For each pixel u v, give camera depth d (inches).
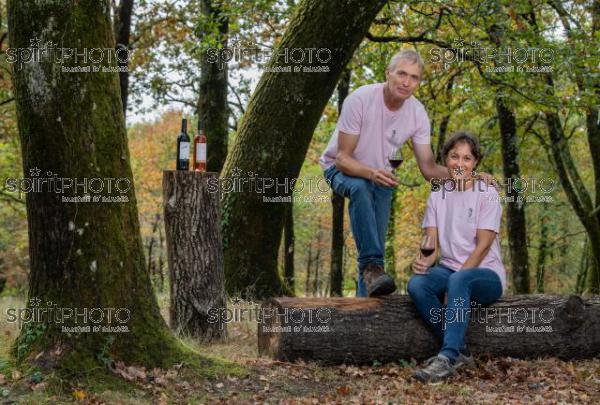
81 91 153.9
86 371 152.3
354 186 190.4
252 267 302.7
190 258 218.4
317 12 291.1
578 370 183.6
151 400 149.3
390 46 484.7
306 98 296.5
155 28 536.7
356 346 182.7
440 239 191.2
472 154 189.8
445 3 374.3
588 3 444.5
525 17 418.6
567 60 340.8
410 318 186.5
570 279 908.6
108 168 158.4
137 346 161.3
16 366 151.8
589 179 822.5
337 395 160.4
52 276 156.1
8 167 631.2
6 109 548.1
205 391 158.2
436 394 161.3
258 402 152.9
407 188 714.8
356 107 194.1
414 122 201.0
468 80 478.0
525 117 561.9
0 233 890.7
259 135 301.1
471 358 180.2
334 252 526.0
